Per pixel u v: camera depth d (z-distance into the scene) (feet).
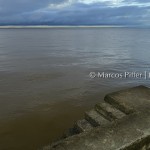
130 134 8.42
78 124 11.85
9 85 62.39
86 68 97.81
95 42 327.47
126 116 9.84
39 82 66.95
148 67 103.24
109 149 7.64
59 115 37.47
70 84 63.87
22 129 31.27
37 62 119.03
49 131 30.58
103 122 11.11
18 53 170.71
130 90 13.38
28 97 49.49
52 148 7.91
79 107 42.27
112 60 128.67
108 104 12.23
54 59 133.08
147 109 10.62
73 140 8.19
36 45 261.44
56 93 53.06
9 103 44.78
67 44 279.08
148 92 13.15
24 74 81.35
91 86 61.46
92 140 8.14
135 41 359.46
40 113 38.52
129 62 119.85
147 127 8.89
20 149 25.22
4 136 28.76
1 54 163.32
